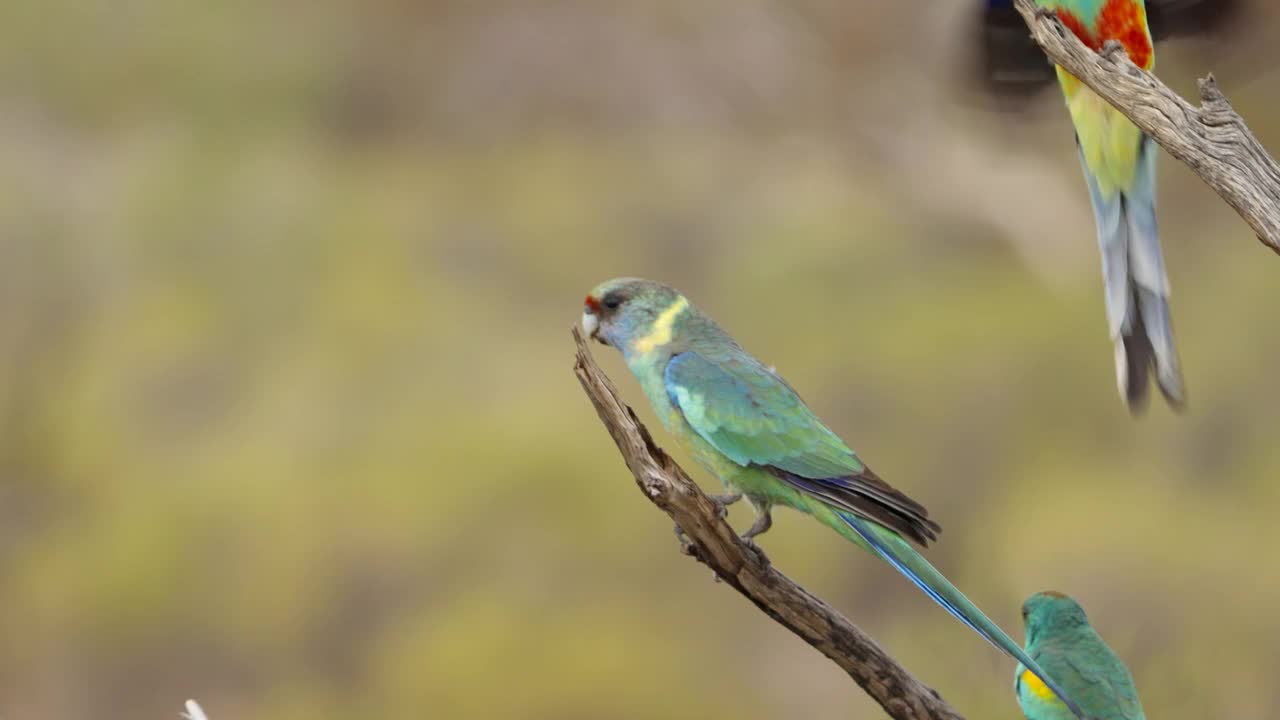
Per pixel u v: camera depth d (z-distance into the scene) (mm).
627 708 13828
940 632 14039
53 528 16078
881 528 6281
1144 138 6770
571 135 22422
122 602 15125
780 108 21922
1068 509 15219
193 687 14703
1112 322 6859
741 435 6617
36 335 18406
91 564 15469
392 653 14594
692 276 19375
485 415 16844
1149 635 12844
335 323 18297
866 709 14086
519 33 23109
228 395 17500
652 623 14719
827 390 16938
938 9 20812
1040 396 16750
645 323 7180
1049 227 19531
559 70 22875
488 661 14266
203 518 15766
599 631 14547
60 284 18984
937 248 19531
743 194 20547
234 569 15328
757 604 5891
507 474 15914
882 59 21406
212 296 18875
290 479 16078
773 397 6652
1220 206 19125
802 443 6523
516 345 18062
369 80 23078
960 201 19922
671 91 22500
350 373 17516
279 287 18984
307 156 22016
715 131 22141
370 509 15695
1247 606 13523
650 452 5652
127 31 22531
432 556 15344
